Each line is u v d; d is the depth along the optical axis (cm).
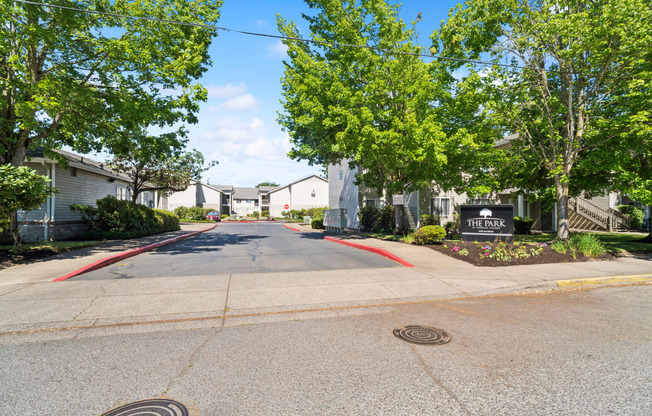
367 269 857
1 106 1052
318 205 5331
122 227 1586
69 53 1174
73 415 254
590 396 283
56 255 1006
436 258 995
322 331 446
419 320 491
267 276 767
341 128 1450
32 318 482
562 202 1128
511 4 1065
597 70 1059
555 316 510
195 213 4216
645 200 984
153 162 2058
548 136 1156
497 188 1435
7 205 918
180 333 439
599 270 838
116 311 516
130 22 1186
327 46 1518
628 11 878
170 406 266
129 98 1212
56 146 1388
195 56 1289
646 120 926
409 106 1270
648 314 521
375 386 300
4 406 267
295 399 278
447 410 262
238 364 346
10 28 1022
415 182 1439
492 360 354
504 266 890
